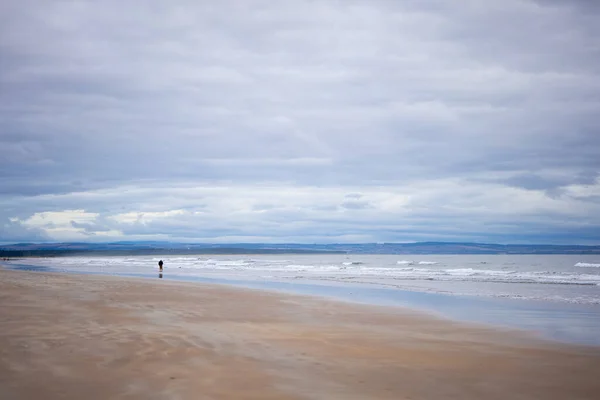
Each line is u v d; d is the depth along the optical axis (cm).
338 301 1877
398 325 1282
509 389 674
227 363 775
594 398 639
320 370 753
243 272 4738
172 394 607
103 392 609
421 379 717
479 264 7419
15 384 638
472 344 1009
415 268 5794
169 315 1353
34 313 1306
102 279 2998
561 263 7844
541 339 1081
